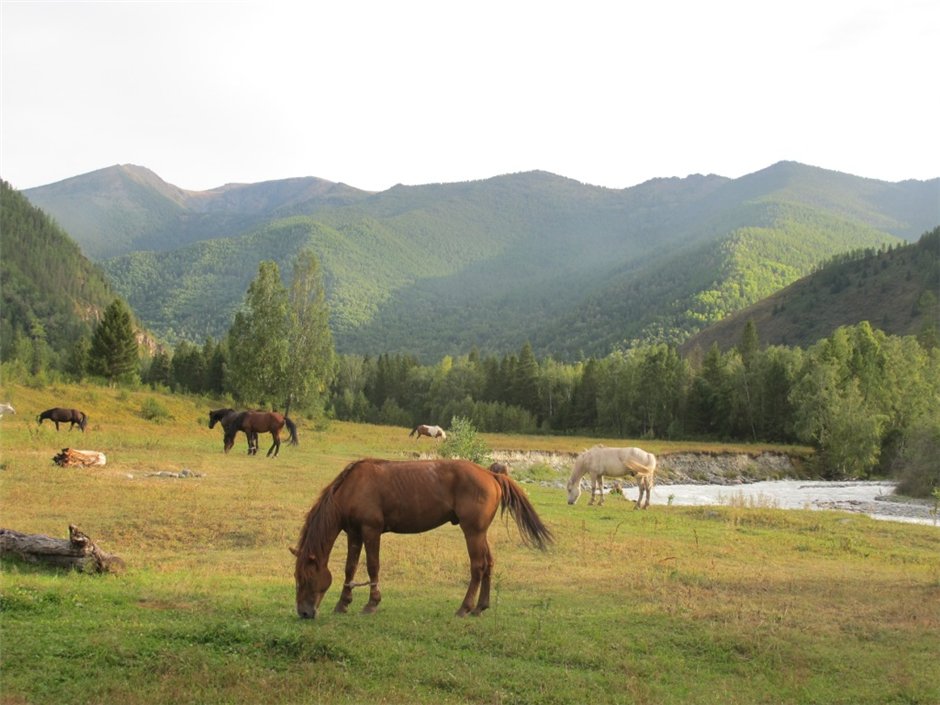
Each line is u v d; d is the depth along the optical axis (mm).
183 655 7707
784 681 8242
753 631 9711
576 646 8914
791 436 88500
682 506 27734
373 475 9703
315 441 49594
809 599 11883
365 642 8438
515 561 14711
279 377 65312
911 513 40000
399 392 131000
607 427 107125
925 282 166500
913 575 15039
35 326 140375
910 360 81312
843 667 8719
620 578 13086
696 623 10055
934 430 49406
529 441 76000
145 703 6793
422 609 10156
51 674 7164
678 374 100375
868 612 11031
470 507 9898
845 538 21062
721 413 95250
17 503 18109
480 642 8844
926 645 9531
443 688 7609
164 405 64750
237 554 14812
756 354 99562
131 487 21156
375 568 9797
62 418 38531
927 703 7832
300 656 8008
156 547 15398
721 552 17125
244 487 23156
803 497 48344
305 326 66438
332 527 9516
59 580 10820
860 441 67250
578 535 18297
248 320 66438
